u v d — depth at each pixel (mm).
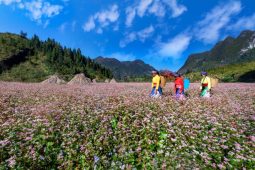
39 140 9602
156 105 16578
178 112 14266
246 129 10773
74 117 13047
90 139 9742
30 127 11258
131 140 9805
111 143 9477
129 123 12008
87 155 8336
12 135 9922
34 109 15234
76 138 9742
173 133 10125
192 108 15352
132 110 14750
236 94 24688
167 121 11828
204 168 7445
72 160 8062
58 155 8336
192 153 8250
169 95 23000
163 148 8805
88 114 13672
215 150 8609
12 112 14695
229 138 9703
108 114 13586
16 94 25141
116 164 7703
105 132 10242
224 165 7641
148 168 7566
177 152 8375
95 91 30453
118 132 10516
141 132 10562
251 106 16531
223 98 20672
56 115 13438
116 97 21469
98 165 7719
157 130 10703
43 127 11023
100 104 17141
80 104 17391
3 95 23328
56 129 10727
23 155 8305
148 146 9094
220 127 11016
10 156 8320
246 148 8703
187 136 9875
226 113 14008
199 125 11234
